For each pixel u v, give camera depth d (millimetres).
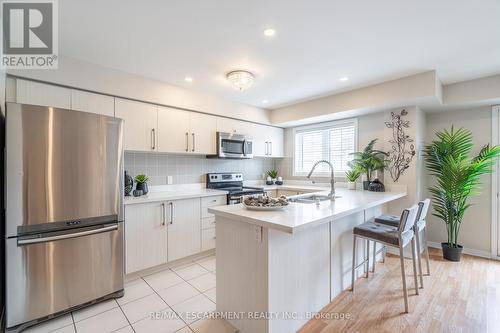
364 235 2129
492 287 2271
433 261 2926
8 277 1646
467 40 1972
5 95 1906
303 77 2762
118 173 2141
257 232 1567
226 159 4113
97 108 2420
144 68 2500
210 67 2482
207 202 3156
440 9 1574
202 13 1605
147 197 2703
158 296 2182
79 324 1786
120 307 2008
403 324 1752
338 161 3949
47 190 1766
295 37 1920
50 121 1775
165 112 2945
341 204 2129
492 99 2744
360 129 3631
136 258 2494
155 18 1656
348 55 2232
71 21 1682
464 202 3018
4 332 1706
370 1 1495
